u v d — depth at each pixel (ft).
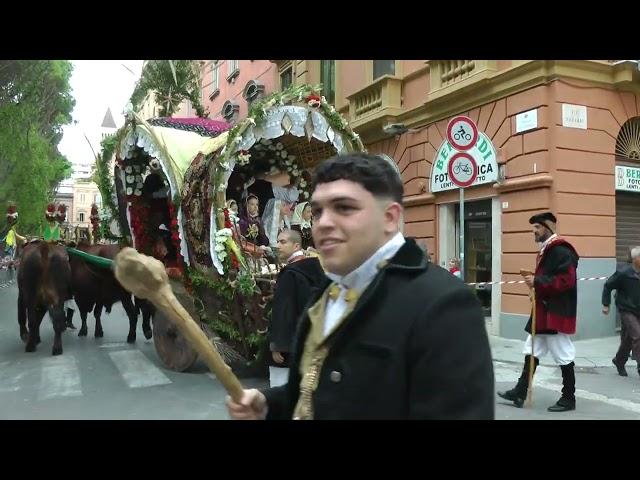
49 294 28.14
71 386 21.93
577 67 32.91
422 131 42.50
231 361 23.44
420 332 4.47
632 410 19.12
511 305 34.42
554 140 32.40
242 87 77.41
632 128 35.88
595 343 31.99
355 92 48.88
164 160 24.34
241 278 20.35
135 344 31.40
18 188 64.90
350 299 5.12
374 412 4.57
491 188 36.22
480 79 35.96
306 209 26.30
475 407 4.23
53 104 71.67
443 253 40.37
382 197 5.05
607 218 33.94
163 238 28.94
